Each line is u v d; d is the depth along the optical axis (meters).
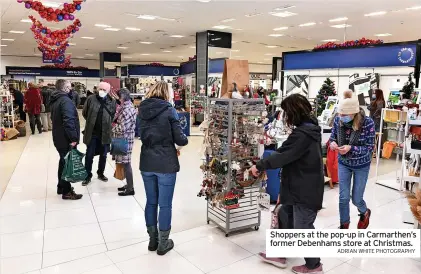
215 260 2.94
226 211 3.38
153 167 2.91
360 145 3.14
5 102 9.85
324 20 10.21
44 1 7.67
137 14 9.41
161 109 2.88
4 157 7.27
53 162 6.82
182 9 8.70
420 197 2.57
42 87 12.32
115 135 4.61
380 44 8.93
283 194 2.66
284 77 11.32
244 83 3.43
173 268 2.81
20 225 3.68
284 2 7.98
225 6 8.44
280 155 2.49
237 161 3.28
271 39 14.39
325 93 7.76
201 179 5.64
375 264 2.89
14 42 15.68
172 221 3.81
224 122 3.28
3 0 7.73
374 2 7.95
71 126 4.28
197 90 12.58
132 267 2.82
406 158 4.89
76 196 4.56
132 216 3.97
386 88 8.95
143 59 24.12
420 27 11.35
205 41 12.26
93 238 3.37
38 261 2.91
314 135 2.50
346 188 3.26
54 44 10.52
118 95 5.08
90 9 8.77
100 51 19.33
